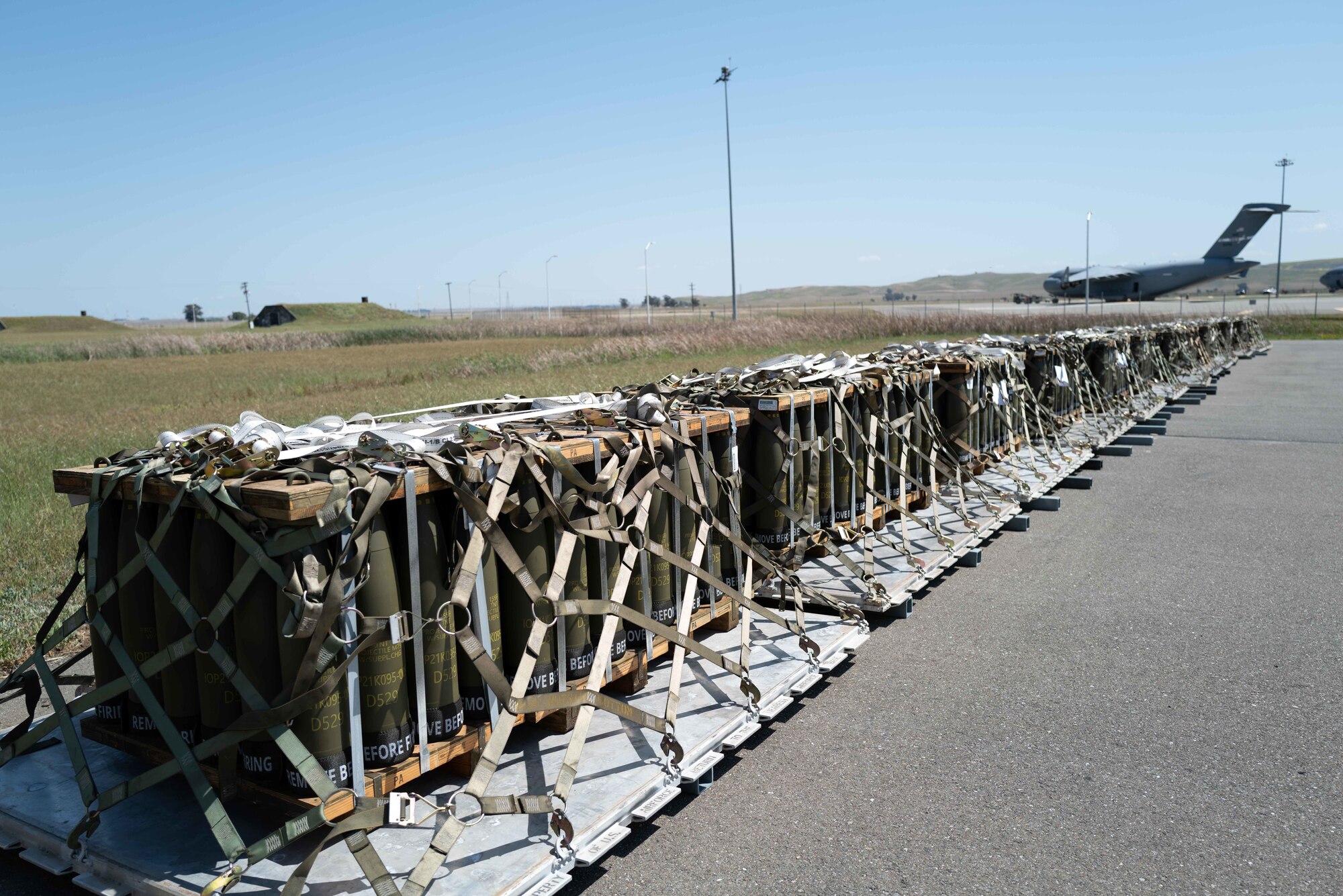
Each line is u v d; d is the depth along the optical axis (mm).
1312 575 6734
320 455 3268
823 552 6398
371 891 2812
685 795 3787
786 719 4504
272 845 2781
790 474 5402
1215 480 10633
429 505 3266
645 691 4312
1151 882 3123
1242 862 3227
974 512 7797
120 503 3328
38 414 19891
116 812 3248
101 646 3410
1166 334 20625
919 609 6156
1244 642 5402
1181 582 6637
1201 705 4551
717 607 4832
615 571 4039
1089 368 12680
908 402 7340
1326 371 26625
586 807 3271
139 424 17281
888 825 3525
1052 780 3848
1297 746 4102
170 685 3246
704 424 4668
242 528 2943
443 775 3555
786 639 5035
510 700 3264
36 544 7422
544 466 3639
